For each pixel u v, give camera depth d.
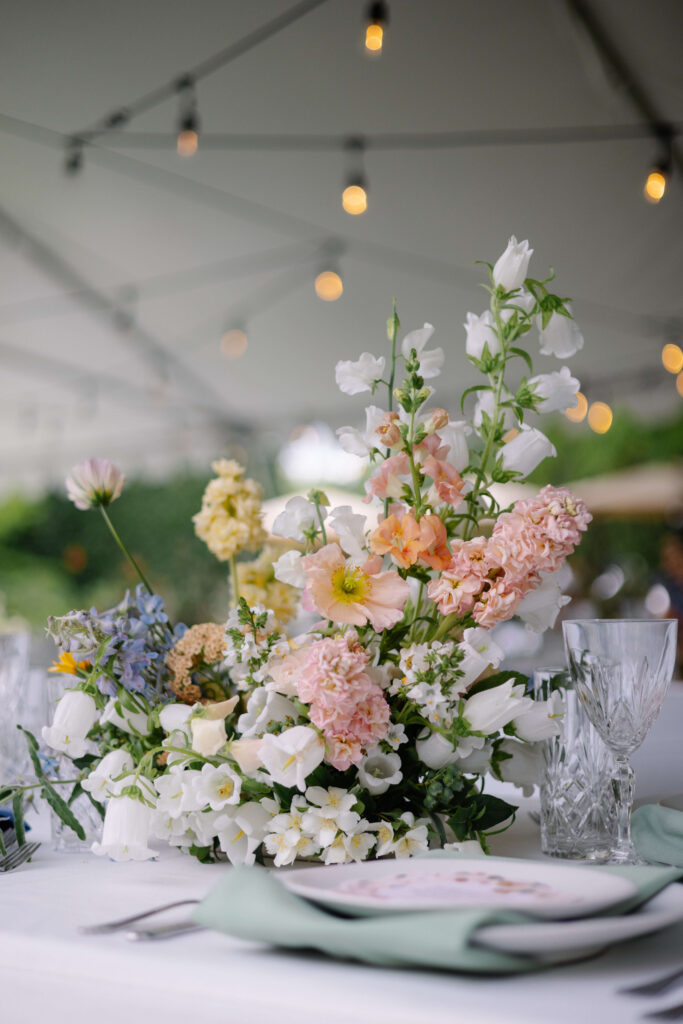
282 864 0.80
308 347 6.62
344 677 0.77
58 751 0.99
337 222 5.32
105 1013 0.58
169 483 8.71
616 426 7.98
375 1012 0.51
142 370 6.99
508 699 0.83
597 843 0.90
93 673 0.91
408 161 4.84
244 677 0.88
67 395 7.38
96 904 0.73
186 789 0.81
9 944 0.62
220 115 4.71
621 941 0.55
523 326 0.92
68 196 5.30
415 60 4.30
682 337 6.07
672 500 7.37
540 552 0.80
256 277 5.90
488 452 0.94
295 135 4.72
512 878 0.63
